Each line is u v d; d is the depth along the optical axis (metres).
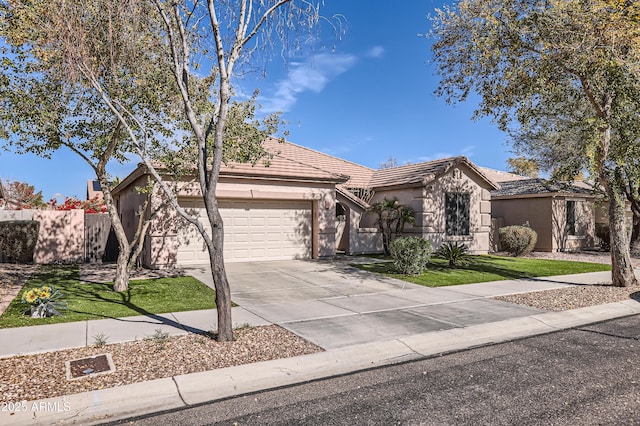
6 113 8.41
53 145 9.49
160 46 7.95
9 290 10.27
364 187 20.30
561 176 11.80
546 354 6.07
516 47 10.38
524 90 10.72
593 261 17.58
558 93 11.00
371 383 5.05
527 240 18.94
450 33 11.68
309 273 13.05
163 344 6.13
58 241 15.97
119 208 20.42
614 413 4.14
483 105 11.80
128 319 7.60
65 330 6.86
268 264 14.79
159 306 8.62
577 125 10.77
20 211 16.55
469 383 4.98
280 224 15.96
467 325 7.46
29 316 7.73
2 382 4.79
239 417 4.20
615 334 7.16
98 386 4.70
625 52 9.77
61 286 10.79
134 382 4.82
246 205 15.27
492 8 10.70
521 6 10.29
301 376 5.33
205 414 4.28
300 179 15.82
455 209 19.02
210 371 5.17
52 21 6.60
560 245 21.03
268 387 4.99
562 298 9.84
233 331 6.83
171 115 9.35
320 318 7.88
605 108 10.69
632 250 20.89
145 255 14.20
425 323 7.58
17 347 6.01
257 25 6.49
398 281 11.95
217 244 6.30
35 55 6.96
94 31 6.88
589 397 4.52
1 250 15.35
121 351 5.86
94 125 9.70
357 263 15.26
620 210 11.23
